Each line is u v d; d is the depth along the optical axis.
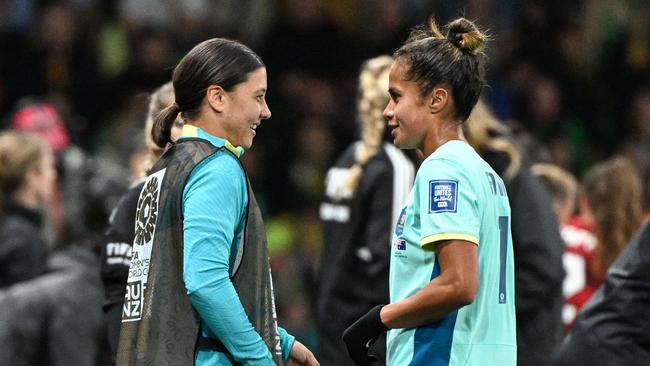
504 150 19.91
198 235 13.37
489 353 13.85
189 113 14.12
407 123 14.09
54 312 20.72
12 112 39.09
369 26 41.91
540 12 42.47
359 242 21.03
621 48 43.78
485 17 41.69
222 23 42.06
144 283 13.82
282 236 37.56
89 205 22.98
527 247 19.70
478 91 14.23
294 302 34.47
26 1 41.06
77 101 39.75
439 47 14.07
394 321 13.77
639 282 16.69
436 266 13.73
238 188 13.75
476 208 13.64
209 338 13.64
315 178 39.53
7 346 20.41
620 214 22.28
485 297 13.88
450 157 13.78
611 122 42.47
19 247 21.52
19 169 21.88
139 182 16.39
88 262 21.39
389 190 20.59
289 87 40.94
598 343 16.95
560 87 41.78
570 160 40.88
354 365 21.05
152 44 39.97
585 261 22.78
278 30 41.66
